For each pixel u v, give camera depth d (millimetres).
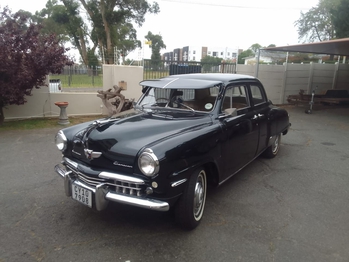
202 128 3348
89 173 2990
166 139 2926
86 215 3475
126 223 3314
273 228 3277
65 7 38438
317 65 15047
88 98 9938
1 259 2666
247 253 2822
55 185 4328
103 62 25953
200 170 3178
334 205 3881
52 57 7984
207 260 2711
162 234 3113
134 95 10398
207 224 3330
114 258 2715
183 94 3971
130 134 3082
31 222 3309
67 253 2771
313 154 6191
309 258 2768
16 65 7508
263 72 13812
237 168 4113
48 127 8125
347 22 17781
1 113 8250
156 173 2666
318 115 11305
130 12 33094
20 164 5199
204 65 12055
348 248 2936
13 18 8047
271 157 5832
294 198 4066
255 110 4598
